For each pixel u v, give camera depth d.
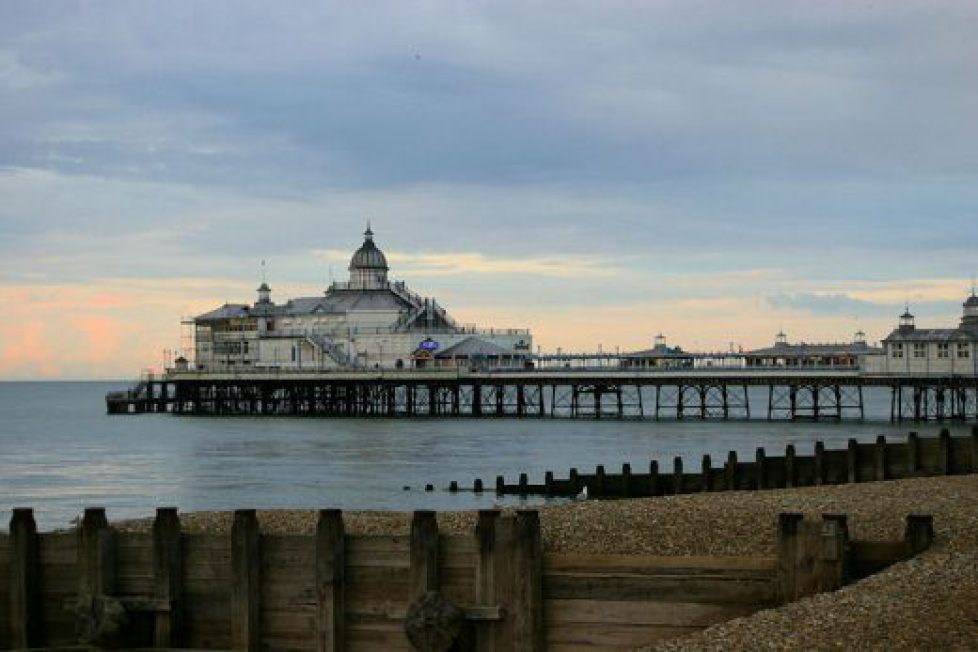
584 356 184.62
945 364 147.62
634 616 38.94
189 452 125.50
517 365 191.88
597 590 39.12
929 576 36.53
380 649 39.97
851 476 71.44
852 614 34.28
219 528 48.66
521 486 84.81
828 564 37.81
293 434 147.62
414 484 93.44
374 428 156.00
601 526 43.53
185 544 41.81
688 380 162.38
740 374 158.62
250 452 123.56
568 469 102.62
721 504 48.66
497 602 39.09
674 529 42.91
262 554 40.97
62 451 130.75
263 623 40.91
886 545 39.41
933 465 69.69
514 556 39.06
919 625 32.78
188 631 41.72
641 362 187.88
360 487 91.75
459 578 39.47
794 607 35.94
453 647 39.00
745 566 38.47
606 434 140.25
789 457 74.00
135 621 41.72
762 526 43.00
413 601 39.34
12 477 104.31
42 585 42.75
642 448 121.25
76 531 42.66
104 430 166.62
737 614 38.44
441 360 195.62
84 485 97.62
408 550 39.88
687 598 38.69
